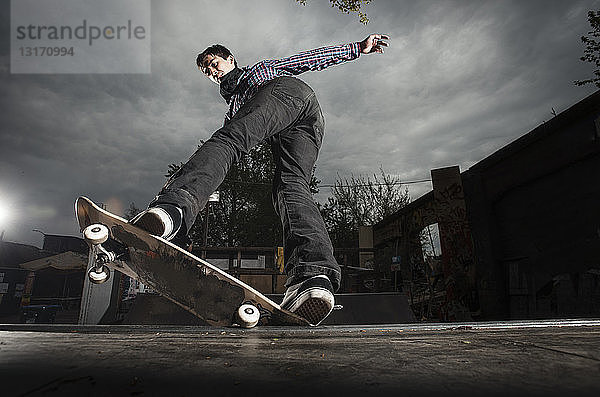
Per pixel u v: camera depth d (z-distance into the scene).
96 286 4.23
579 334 1.11
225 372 0.54
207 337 1.01
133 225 1.33
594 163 4.99
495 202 6.93
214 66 2.22
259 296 1.40
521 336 1.05
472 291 7.13
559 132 5.45
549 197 5.73
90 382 0.46
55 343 0.77
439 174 7.95
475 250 7.16
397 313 3.11
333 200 20.67
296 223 1.79
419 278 9.93
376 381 0.50
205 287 1.43
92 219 1.40
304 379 0.51
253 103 1.86
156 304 2.83
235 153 1.70
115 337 0.93
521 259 6.26
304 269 1.61
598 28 9.23
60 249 34.53
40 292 23.39
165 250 1.35
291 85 1.98
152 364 0.58
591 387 0.47
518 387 0.47
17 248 27.77
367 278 11.19
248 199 22.89
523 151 6.16
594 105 4.85
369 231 13.00
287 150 2.05
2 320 18.31
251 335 1.10
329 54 2.13
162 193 1.47
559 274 5.47
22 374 0.48
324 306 1.50
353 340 0.97
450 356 0.70
